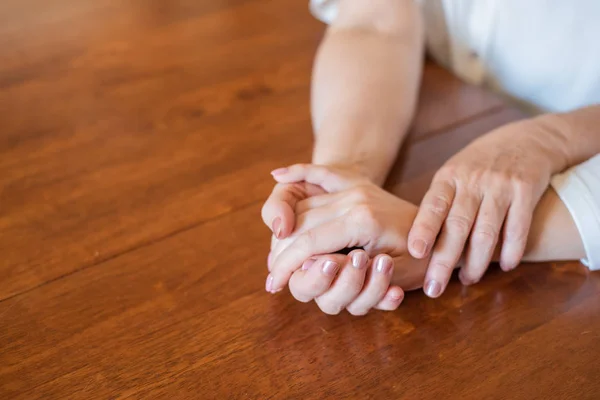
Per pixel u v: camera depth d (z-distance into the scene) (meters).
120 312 0.84
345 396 0.78
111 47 1.20
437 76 1.12
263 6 1.29
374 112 0.98
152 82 1.12
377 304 0.82
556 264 0.88
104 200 0.95
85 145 1.02
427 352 0.81
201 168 0.98
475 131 1.02
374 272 0.81
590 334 0.82
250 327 0.83
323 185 0.89
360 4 1.09
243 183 0.96
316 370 0.80
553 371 0.79
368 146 0.95
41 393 0.79
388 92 1.00
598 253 0.86
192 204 0.94
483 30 1.12
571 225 0.86
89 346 0.82
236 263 0.88
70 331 0.83
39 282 0.87
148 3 1.31
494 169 0.87
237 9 1.28
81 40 1.21
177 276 0.87
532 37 1.08
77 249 0.90
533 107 1.13
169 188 0.96
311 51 1.17
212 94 1.10
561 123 0.92
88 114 1.07
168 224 0.92
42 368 0.81
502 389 0.78
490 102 1.07
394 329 0.83
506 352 0.81
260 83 1.12
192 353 0.81
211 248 0.89
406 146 1.00
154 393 0.79
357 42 1.05
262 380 0.79
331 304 0.82
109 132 1.04
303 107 1.07
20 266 0.88
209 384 0.79
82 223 0.92
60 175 0.98
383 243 0.84
